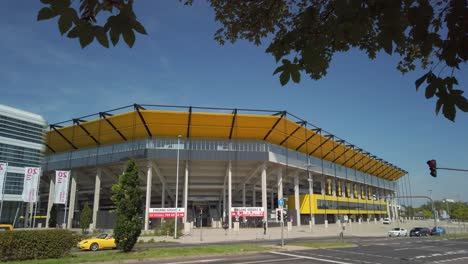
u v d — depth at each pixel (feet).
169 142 188.44
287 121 190.80
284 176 242.58
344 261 67.31
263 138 197.77
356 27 9.08
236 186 234.58
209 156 189.88
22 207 210.18
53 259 60.54
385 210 390.21
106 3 8.42
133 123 182.50
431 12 8.13
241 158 192.75
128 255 70.28
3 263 55.67
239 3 16.10
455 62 8.54
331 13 10.74
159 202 259.60
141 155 185.37
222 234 165.58
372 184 352.69
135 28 8.31
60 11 7.87
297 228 209.77
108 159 198.70
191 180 216.95
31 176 166.71
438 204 529.86
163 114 176.35
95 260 62.13
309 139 221.66
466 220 403.75
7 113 201.67
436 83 8.97
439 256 77.71
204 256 75.20
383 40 8.55
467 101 8.75
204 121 182.09
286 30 11.64
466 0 8.03
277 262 65.00
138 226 80.12
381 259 71.20
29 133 212.23
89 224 187.93
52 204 231.91
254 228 194.49
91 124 194.08
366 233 215.31
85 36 8.17
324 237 164.14
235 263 63.36
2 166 177.78
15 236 59.26
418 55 15.44
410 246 105.60
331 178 280.10
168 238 142.61
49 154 230.07
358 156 295.69
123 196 81.10
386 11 8.30
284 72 10.84
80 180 238.68
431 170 82.23
